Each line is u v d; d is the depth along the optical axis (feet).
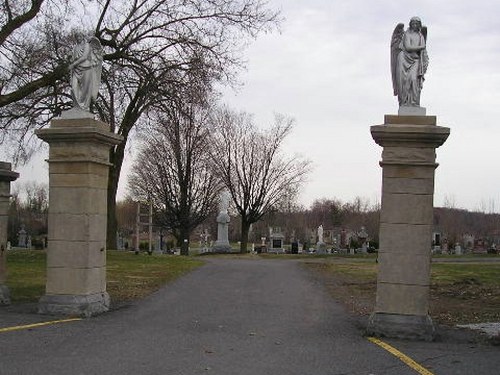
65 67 70.74
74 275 33.99
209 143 165.99
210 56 80.94
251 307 39.11
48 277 34.27
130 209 261.44
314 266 87.45
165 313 35.65
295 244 169.17
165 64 80.38
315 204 345.72
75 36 77.25
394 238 30.30
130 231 258.78
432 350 26.23
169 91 79.41
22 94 70.64
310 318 35.14
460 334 30.60
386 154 30.58
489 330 31.91
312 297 45.75
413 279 29.91
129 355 23.75
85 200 34.17
